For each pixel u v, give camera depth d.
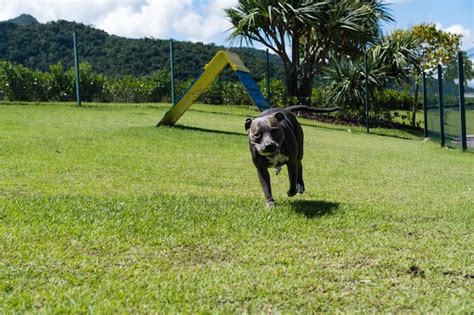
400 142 14.45
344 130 17.42
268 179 4.46
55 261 2.88
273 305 2.40
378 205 4.86
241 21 19.66
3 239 3.19
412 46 21.69
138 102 22.36
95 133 9.74
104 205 4.21
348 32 20.11
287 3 19.47
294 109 5.16
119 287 2.54
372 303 2.45
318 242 3.45
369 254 3.21
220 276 2.73
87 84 21.25
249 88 11.63
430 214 4.47
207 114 17.50
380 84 20.83
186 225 3.72
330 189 5.85
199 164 7.39
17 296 2.38
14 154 7.08
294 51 20.86
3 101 18.45
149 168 6.76
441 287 2.67
